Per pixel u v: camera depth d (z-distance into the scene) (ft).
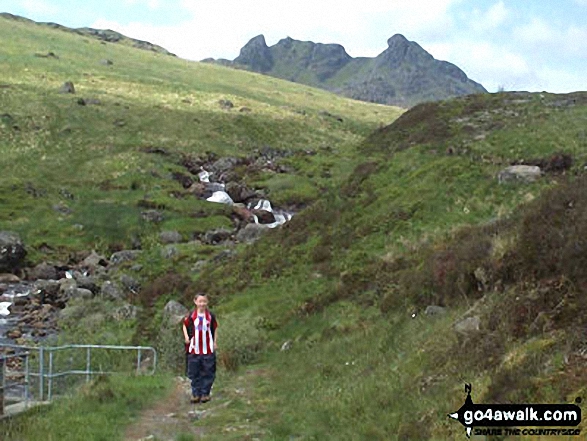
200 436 38.45
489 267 49.55
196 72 457.27
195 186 204.23
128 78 359.46
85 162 213.87
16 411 46.70
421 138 144.05
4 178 187.62
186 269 126.62
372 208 99.71
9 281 131.44
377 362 46.37
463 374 33.55
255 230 159.63
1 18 495.82
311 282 84.23
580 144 101.86
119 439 38.24
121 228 164.45
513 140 110.73
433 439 28.04
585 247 35.68
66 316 105.29
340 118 368.07
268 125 299.99
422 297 59.41
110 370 72.38
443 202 91.30
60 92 286.05
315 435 34.99
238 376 60.13
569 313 32.14
